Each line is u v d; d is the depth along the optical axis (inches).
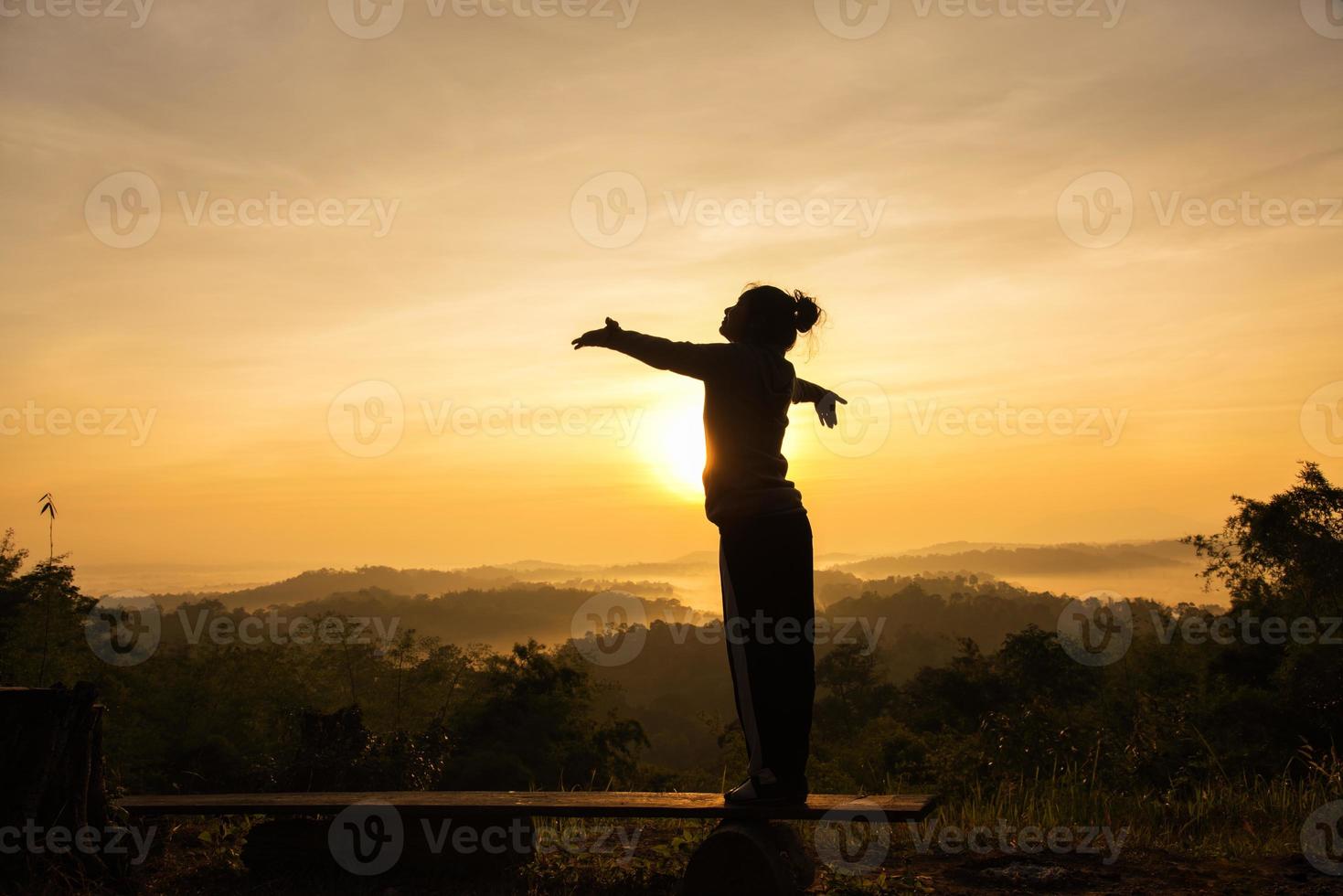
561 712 1963.6
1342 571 1429.6
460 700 2007.9
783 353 152.4
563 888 157.5
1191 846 183.3
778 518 140.5
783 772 140.8
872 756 1779.0
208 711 1883.6
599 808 145.5
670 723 5123.0
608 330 140.3
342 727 374.6
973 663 1988.2
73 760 150.2
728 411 141.7
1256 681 1379.2
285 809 158.2
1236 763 597.6
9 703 147.3
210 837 180.7
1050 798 231.8
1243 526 1552.7
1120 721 834.8
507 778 1705.2
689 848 169.8
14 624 1380.4
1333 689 976.9
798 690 139.9
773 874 135.4
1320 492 1510.8
